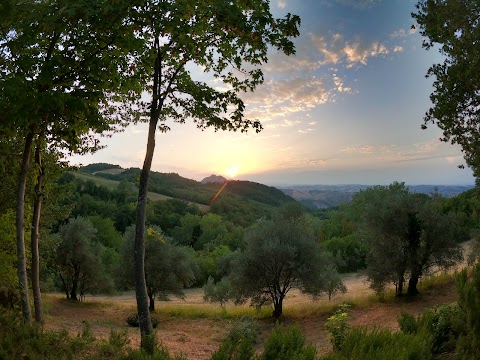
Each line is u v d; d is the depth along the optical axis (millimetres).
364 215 20375
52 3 7633
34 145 10938
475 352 5324
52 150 12289
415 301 17406
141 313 8609
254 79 9805
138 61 9062
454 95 13273
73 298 29000
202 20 8188
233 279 20984
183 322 21250
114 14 7617
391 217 18875
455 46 12664
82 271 29641
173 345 14102
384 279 19000
